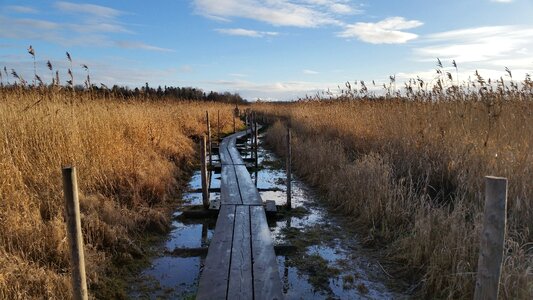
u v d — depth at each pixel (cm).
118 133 897
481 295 286
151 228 636
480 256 288
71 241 296
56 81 860
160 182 812
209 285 423
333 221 702
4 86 838
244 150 1608
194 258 541
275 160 1363
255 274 448
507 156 640
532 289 376
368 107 1247
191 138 1625
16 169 566
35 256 445
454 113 875
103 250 514
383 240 588
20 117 702
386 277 484
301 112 1873
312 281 475
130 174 776
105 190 692
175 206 789
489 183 278
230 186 885
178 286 458
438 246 475
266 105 4425
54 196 578
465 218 566
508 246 444
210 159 1258
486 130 765
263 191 926
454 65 913
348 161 948
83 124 813
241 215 668
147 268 508
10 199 513
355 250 568
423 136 826
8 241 442
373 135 1030
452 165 693
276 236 627
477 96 870
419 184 721
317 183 951
